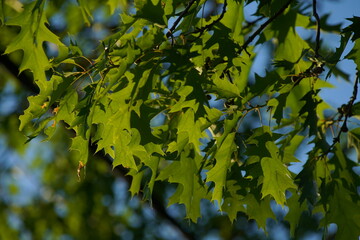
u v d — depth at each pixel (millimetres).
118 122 5406
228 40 5699
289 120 6938
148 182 6316
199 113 5320
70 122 5668
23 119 5602
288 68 5910
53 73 5578
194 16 6090
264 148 5926
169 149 5910
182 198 6176
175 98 5699
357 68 5555
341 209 6395
